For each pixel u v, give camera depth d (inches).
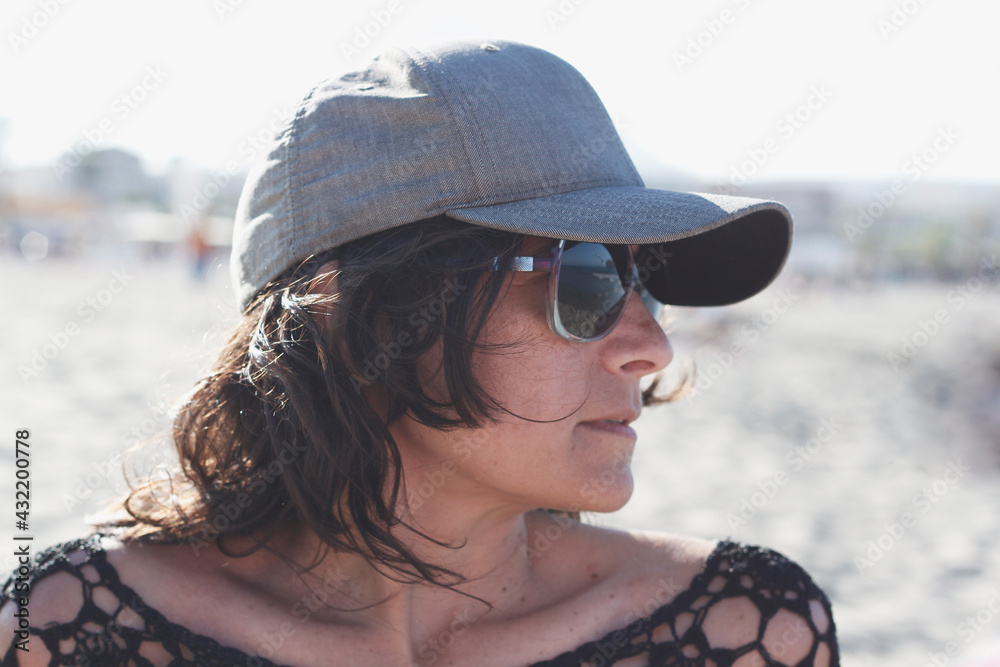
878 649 148.1
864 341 770.8
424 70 45.0
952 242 1780.3
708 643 46.1
